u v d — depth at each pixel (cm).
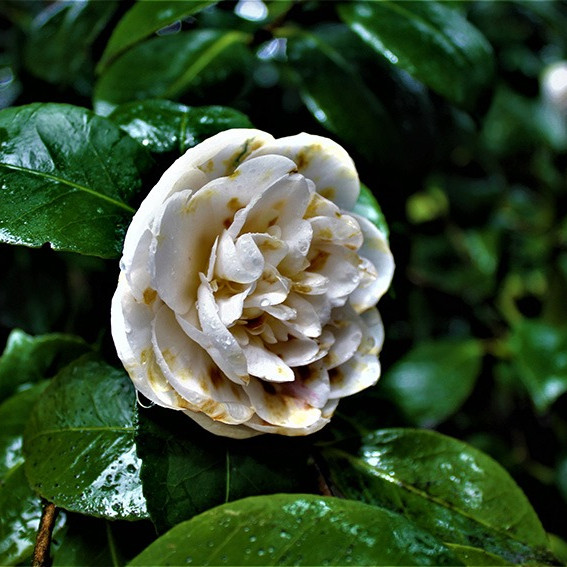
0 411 31
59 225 25
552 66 54
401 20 33
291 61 34
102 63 32
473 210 54
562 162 59
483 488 27
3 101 44
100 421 27
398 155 34
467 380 47
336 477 28
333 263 25
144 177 26
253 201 23
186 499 24
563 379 46
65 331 42
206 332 22
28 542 27
